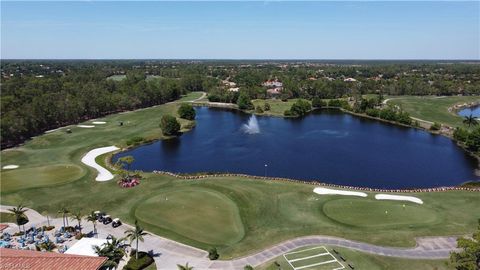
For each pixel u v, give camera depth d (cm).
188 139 17750
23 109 17525
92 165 12925
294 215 8706
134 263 6725
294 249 7269
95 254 6619
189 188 10425
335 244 7412
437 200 9525
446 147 16138
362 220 8400
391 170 13050
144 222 8500
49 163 13175
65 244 7600
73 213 9062
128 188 10581
